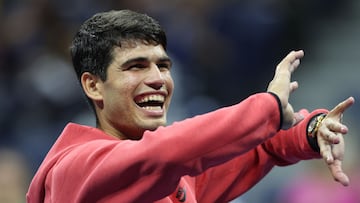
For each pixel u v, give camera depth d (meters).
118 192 9.05
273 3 27.41
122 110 9.86
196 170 8.85
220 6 27.06
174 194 10.13
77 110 23.58
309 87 26.50
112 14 9.98
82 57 10.12
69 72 24.03
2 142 23.19
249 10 27.05
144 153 8.77
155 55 9.81
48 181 9.86
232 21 26.84
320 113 10.16
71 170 9.40
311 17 28.52
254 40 26.73
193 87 24.36
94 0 26.41
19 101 24.11
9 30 25.95
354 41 28.16
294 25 27.36
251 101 8.96
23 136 23.05
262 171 11.02
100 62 9.91
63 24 25.70
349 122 22.97
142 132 9.96
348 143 19.48
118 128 10.08
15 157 18.78
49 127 23.27
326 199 19.28
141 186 8.91
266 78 26.47
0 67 25.19
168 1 26.53
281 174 21.94
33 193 10.16
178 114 22.36
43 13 25.94
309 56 27.53
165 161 8.72
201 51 25.91
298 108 25.86
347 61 27.58
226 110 8.93
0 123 23.64
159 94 9.82
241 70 26.44
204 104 23.88
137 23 9.82
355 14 28.91
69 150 9.87
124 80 9.77
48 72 24.06
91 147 9.42
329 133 9.67
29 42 25.56
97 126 10.33
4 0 26.78
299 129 10.27
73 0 26.20
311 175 19.70
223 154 8.84
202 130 8.77
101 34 9.90
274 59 26.78
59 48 24.94
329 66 27.39
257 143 8.95
